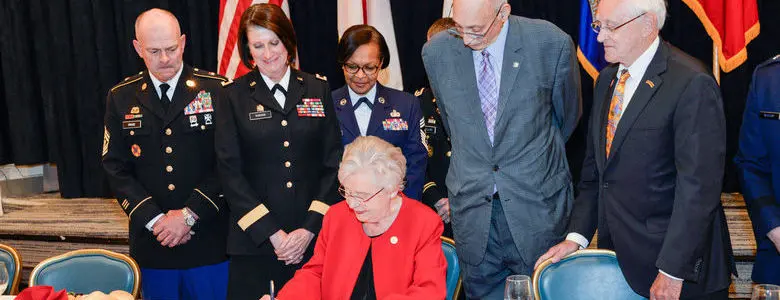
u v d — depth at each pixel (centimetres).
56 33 611
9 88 618
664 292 261
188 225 343
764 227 281
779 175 279
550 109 311
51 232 515
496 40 305
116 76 611
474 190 311
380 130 373
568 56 304
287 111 322
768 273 286
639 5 258
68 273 302
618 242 276
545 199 307
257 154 322
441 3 548
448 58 315
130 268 302
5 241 527
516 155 304
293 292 260
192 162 350
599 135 286
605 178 281
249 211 316
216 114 331
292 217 322
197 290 359
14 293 313
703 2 484
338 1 520
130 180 351
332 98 374
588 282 277
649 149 266
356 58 358
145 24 338
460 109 311
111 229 516
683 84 257
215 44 593
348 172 249
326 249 267
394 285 254
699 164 253
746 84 509
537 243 308
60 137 625
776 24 500
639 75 270
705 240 257
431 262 251
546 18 533
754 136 287
